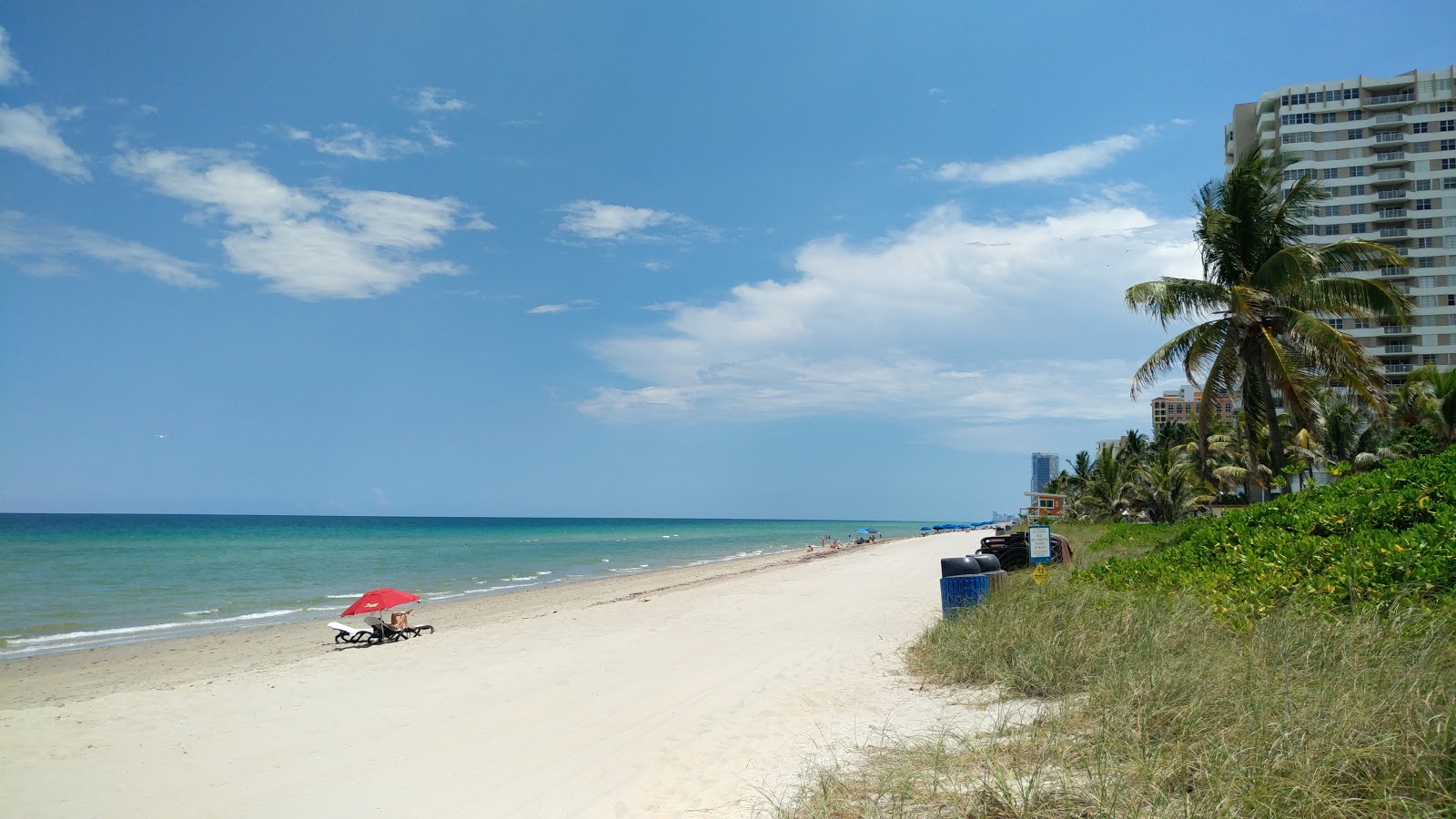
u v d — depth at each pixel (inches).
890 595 781.9
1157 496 1652.3
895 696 330.0
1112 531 1222.9
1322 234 3201.3
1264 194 822.5
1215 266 853.2
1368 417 1493.6
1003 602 426.3
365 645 632.4
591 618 682.8
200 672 542.0
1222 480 1667.1
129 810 233.9
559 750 279.4
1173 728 203.8
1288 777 161.2
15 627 844.0
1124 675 246.7
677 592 908.0
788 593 831.7
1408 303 761.0
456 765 266.2
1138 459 2345.0
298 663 515.2
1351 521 417.1
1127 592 424.5
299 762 277.3
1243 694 211.2
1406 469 478.9
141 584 1307.8
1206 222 824.9
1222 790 161.5
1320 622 272.8
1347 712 181.9
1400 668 215.5
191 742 309.9
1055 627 348.5
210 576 1470.2
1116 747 200.4
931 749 227.6
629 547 2851.9
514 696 373.7
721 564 1759.4
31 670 589.9
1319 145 3225.9
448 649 536.4
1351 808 151.5
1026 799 169.8
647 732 298.7
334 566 1745.8
